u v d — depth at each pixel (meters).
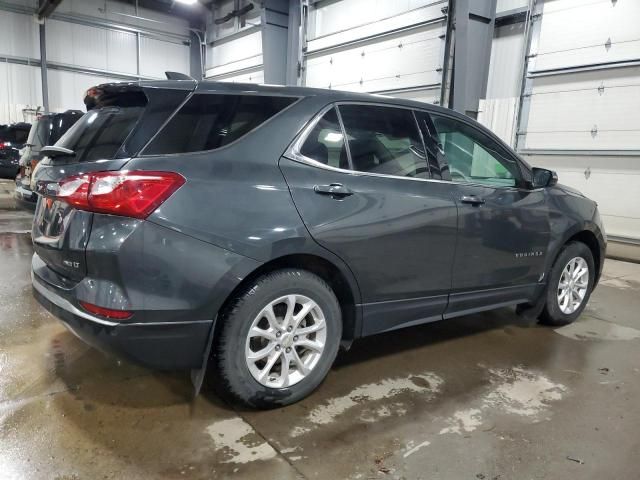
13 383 2.39
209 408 2.24
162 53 19.16
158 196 1.84
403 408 2.32
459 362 2.90
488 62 9.67
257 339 2.24
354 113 2.46
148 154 1.92
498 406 2.38
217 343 2.06
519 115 9.09
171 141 1.98
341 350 3.02
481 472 1.85
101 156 2.00
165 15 18.95
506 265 3.03
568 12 8.20
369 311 2.46
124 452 1.88
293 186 2.14
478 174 2.96
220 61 18.64
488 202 2.86
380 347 3.10
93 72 17.77
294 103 2.29
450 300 2.80
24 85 16.55
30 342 2.89
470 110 9.73
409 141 2.63
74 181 1.92
